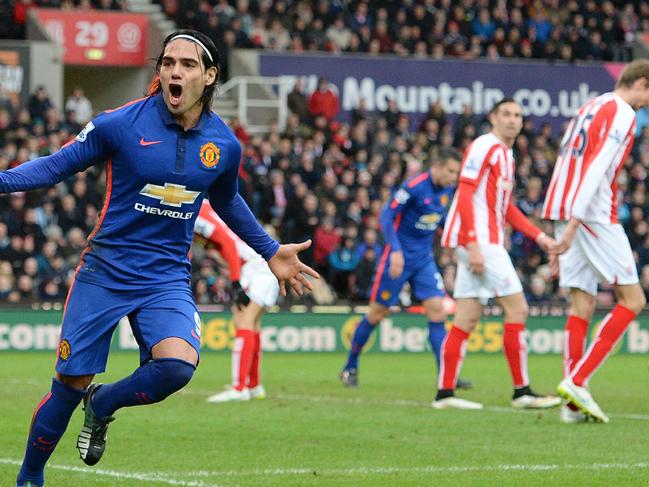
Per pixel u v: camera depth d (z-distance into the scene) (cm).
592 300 2577
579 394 2438
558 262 2600
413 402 2958
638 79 2433
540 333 5178
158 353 1465
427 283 3294
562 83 7381
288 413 2675
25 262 4969
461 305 2817
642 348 5228
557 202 2514
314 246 5469
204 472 1834
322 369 4184
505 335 2816
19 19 6906
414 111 7162
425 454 2039
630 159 6569
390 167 6138
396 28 7300
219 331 4947
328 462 1945
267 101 6825
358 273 5306
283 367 4281
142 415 2614
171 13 7244
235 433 2314
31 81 6519
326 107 6569
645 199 6328
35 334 4791
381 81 7112
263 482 1738
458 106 7219
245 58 6938
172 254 1533
